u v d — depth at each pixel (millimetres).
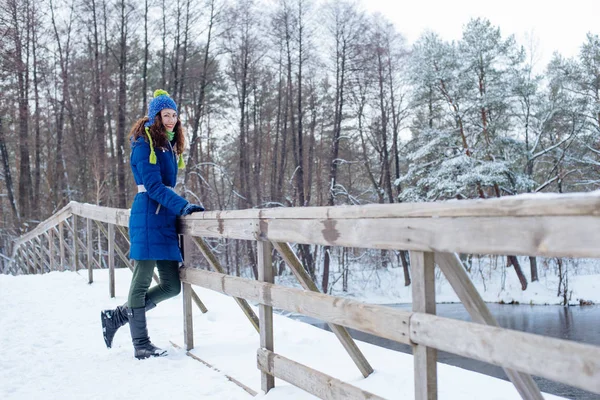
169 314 4852
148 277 3482
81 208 7074
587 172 21250
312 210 2125
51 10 24625
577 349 1188
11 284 7195
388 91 26047
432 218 1567
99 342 4012
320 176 27625
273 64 26094
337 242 2008
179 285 3652
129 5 23375
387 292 23172
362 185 27828
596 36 20500
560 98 20828
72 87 25297
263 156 29109
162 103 3422
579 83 20797
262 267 2658
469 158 19375
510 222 1323
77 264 7816
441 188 19438
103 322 3672
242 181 25922
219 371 3066
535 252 1259
